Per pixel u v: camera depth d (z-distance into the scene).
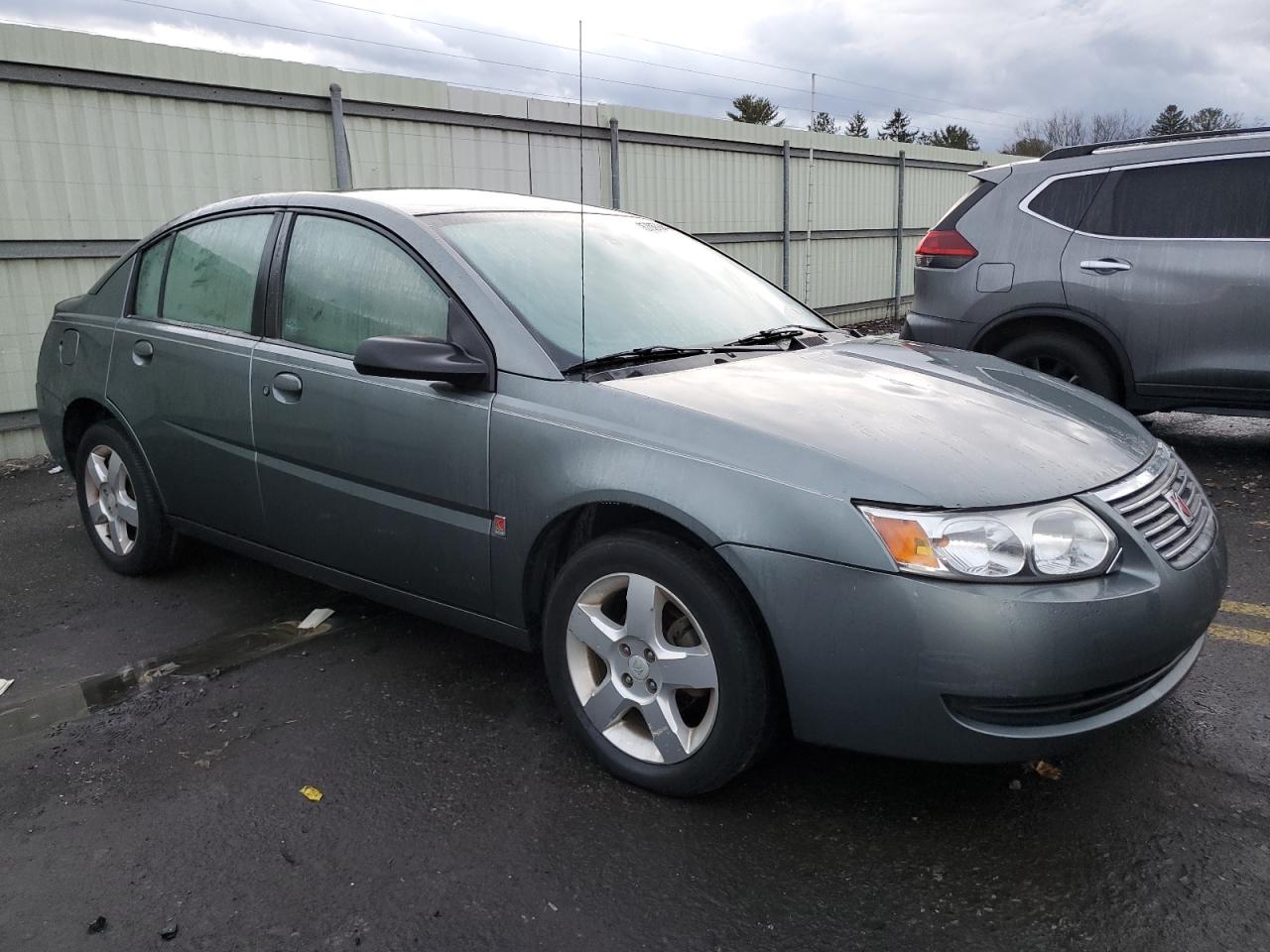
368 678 3.46
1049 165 6.03
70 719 3.22
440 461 3.04
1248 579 4.16
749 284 4.00
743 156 12.95
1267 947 2.11
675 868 2.41
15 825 2.64
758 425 2.55
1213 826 2.51
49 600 4.29
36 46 6.87
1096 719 2.36
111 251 7.49
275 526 3.67
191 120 7.80
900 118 74.94
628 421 2.68
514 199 3.85
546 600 2.98
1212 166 5.57
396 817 2.64
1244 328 5.46
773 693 2.52
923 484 2.34
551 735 3.05
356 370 3.07
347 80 8.65
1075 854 2.43
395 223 3.33
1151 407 5.88
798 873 2.39
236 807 2.70
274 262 3.67
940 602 2.24
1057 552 2.31
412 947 2.17
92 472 4.51
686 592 2.51
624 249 3.71
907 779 2.77
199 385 3.81
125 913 2.29
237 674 3.51
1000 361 3.63
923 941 2.16
